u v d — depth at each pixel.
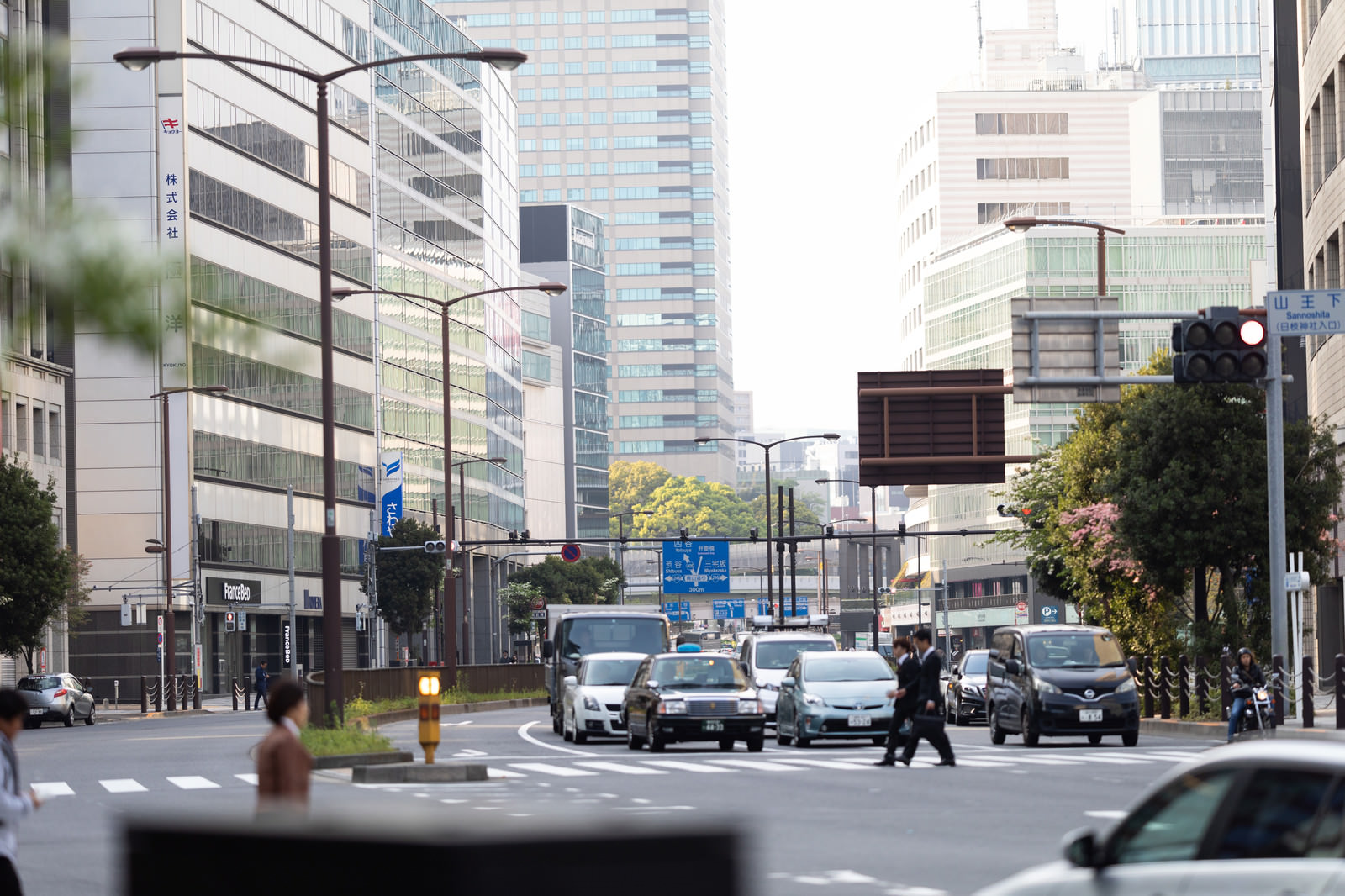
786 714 41.88
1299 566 43.41
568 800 25.50
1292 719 41.03
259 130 113.00
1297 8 65.12
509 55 39.03
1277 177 70.19
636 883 3.01
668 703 38.50
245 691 87.88
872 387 47.22
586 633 51.62
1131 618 53.44
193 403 103.06
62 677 68.94
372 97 133.12
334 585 37.81
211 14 106.56
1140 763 32.38
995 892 8.69
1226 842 7.63
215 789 30.14
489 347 162.25
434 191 146.62
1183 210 175.88
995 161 179.12
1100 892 8.05
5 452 87.12
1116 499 47.59
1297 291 33.53
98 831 22.89
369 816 3.13
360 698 57.81
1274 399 36.59
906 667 32.41
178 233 101.06
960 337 165.12
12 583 72.56
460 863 2.91
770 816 22.80
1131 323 152.00
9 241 4.47
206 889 3.22
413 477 138.00
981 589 161.38
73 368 102.12
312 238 120.94
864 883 16.22
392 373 134.50
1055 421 151.38
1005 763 32.84
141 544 101.62
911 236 188.62
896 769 31.69
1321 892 7.03
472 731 51.91
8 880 12.14
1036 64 198.00
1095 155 179.62
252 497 111.19
